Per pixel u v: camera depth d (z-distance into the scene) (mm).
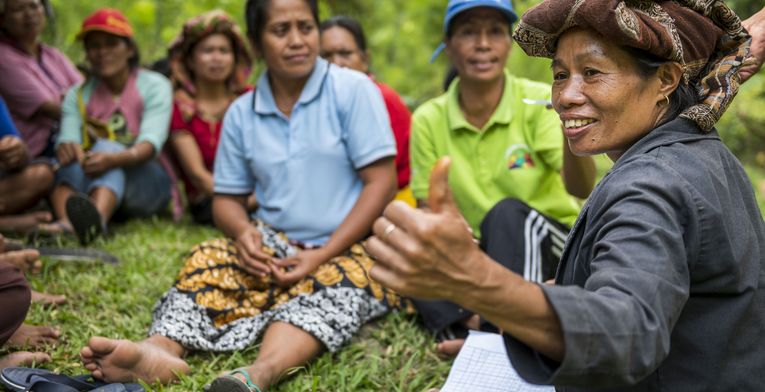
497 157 3027
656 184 1377
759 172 5750
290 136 2932
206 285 2697
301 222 2902
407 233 1153
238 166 3059
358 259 2787
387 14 8281
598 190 1509
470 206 3062
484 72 2949
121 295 3010
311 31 2895
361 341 2709
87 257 3342
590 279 1270
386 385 2414
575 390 1576
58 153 4098
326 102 2945
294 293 2707
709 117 1535
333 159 2920
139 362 2260
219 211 3025
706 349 1479
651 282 1232
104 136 4184
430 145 3158
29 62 4430
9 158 3756
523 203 2760
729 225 1453
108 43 4199
